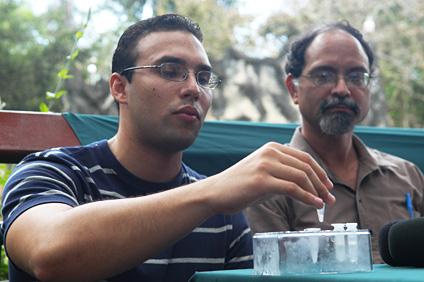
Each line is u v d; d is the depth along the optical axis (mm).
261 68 11180
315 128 2277
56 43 13180
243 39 15055
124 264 1072
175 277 1557
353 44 2277
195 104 1525
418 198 2270
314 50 2283
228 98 10805
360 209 2117
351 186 2205
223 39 14500
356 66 2264
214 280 1125
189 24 1596
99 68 14250
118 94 1588
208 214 1072
